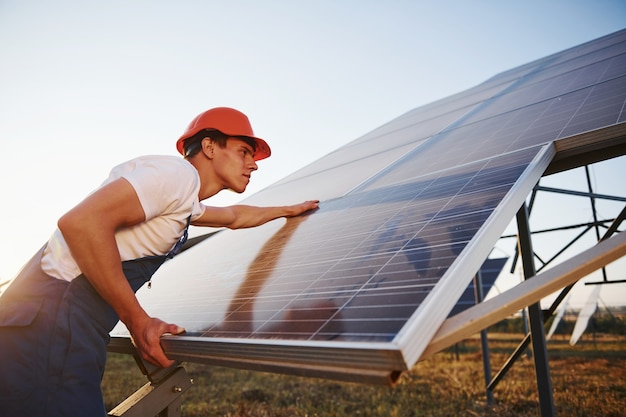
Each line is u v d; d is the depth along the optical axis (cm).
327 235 233
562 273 119
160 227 161
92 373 142
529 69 648
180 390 186
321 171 558
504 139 283
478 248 133
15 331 132
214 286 237
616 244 122
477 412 654
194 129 200
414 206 212
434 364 1319
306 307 145
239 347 130
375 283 139
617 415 598
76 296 144
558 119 272
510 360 576
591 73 396
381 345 95
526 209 317
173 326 158
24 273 147
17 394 127
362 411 700
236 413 692
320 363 110
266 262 237
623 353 1398
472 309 114
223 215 265
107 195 138
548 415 276
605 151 214
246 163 209
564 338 2366
